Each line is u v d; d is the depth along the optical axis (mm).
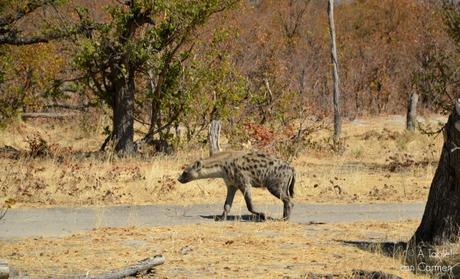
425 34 71125
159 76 38219
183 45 40688
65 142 44062
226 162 22078
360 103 67062
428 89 45344
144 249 17719
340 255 17312
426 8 76438
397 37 79000
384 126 56750
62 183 26859
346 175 31359
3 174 28922
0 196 24969
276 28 73875
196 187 27141
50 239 18906
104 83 39188
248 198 22062
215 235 19547
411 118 50562
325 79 67062
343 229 20703
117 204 24594
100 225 21078
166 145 38938
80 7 38594
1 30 38188
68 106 47156
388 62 71000
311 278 15234
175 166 32594
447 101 44281
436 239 17672
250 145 36938
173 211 23547
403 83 68688
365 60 70688
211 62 39625
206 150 38219
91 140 45188
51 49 46375
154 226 20859
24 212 22938
